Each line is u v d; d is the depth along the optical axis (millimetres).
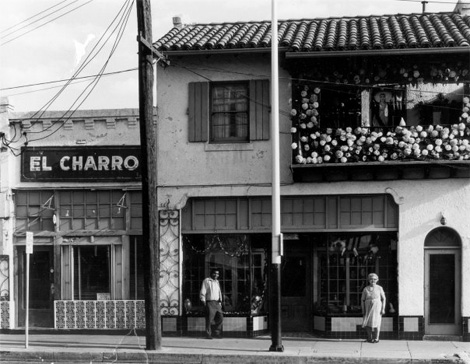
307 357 15852
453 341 18172
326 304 18984
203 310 19438
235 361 16047
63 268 20219
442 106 18625
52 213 20297
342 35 19078
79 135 20234
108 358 16516
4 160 20359
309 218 19094
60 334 19859
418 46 17922
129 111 20047
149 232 16812
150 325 16828
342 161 18312
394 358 15602
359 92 18766
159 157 19656
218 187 19328
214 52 18938
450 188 18438
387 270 18922
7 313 20078
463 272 18234
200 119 19500
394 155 18219
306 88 18797
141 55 16812
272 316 16734
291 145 18906
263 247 19516
